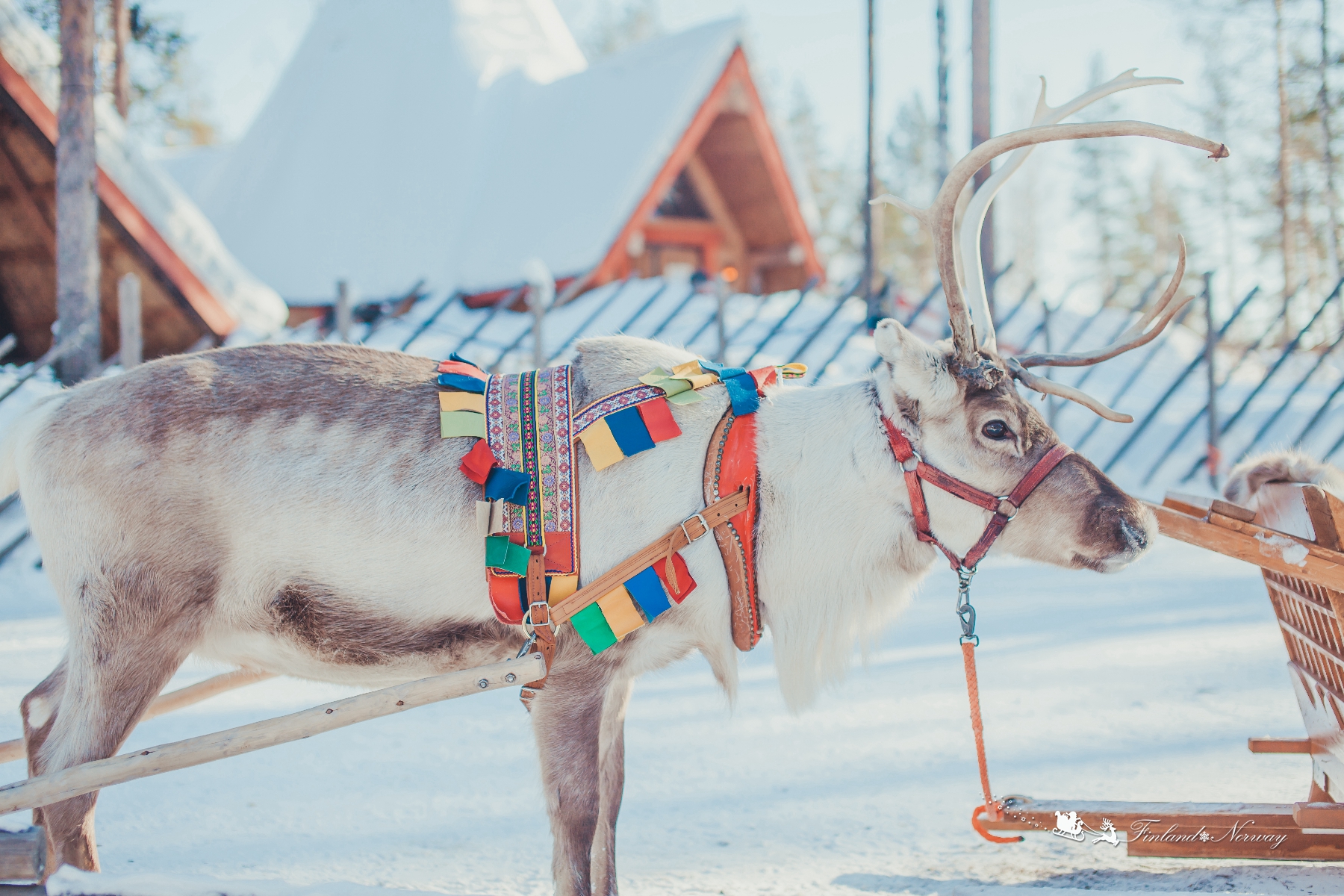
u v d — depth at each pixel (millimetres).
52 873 2604
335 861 3264
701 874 3160
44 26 14625
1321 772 3242
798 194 20109
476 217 18906
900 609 3268
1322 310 12875
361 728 4641
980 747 3057
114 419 2783
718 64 17812
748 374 3111
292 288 18969
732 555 2885
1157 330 3188
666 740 4465
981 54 10977
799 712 3219
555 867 2719
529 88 21094
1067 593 7273
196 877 2525
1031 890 2895
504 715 4848
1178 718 4477
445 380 2920
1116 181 46688
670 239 20391
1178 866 3125
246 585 2799
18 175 11664
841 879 3107
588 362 3041
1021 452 2990
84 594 2734
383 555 2768
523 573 2699
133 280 8609
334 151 21188
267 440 2805
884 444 3049
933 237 2951
